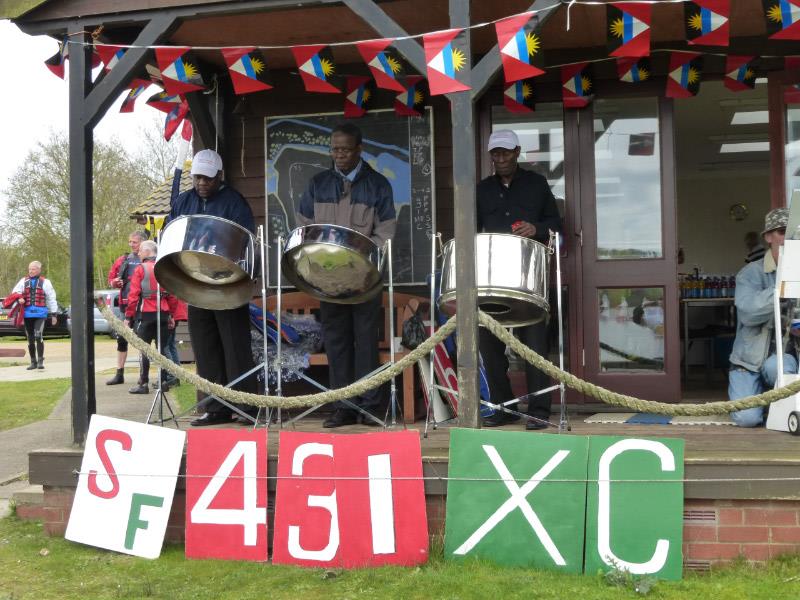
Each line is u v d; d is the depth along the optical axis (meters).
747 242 9.74
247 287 4.68
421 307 5.73
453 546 3.81
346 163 4.94
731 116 8.12
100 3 4.53
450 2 3.97
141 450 4.20
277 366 4.80
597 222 5.72
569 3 3.87
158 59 4.85
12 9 4.55
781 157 5.49
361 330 4.89
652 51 5.51
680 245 11.36
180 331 12.24
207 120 6.04
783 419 4.52
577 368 5.68
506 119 5.84
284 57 5.83
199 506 4.10
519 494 3.77
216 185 5.14
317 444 3.98
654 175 5.67
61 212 25.53
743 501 3.71
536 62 4.75
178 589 3.66
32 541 4.33
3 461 6.01
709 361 8.05
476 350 3.95
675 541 3.62
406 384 5.25
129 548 4.12
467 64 3.96
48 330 21.81
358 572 3.77
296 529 3.95
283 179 6.12
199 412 5.98
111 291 21.27
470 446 3.83
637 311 5.67
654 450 3.70
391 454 3.91
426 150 5.94
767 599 3.28
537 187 5.07
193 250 4.40
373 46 4.23
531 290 4.23
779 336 4.44
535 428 4.70
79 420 4.51
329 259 4.43
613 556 3.66
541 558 3.73
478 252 4.23
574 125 5.74
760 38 5.40
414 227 5.95
